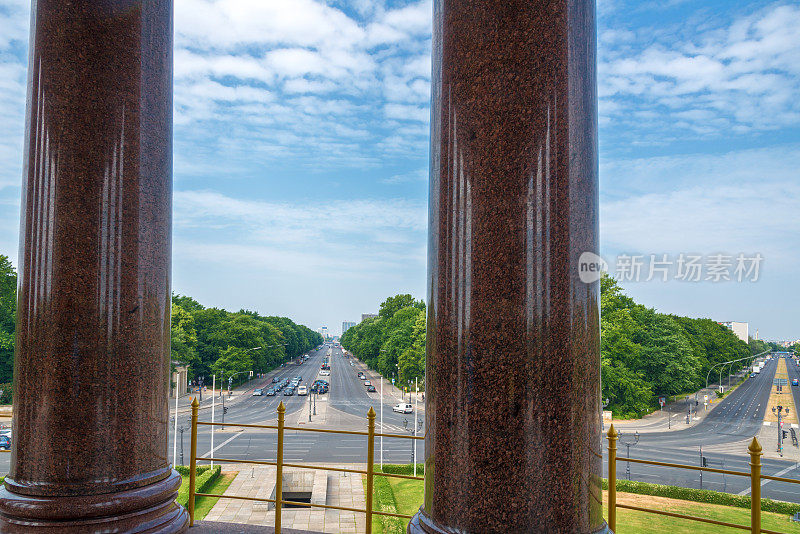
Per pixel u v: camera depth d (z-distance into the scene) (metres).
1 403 59.34
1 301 68.19
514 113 4.13
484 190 4.15
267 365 170.12
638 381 74.25
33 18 5.62
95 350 5.19
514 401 3.94
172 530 5.50
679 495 32.19
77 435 5.09
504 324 4.01
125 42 5.56
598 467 4.16
